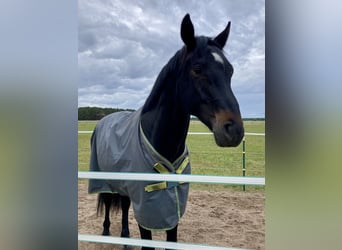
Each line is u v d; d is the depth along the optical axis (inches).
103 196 85.3
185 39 59.2
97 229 89.7
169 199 60.6
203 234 80.4
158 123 62.3
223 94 56.7
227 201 86.3
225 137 55.6
